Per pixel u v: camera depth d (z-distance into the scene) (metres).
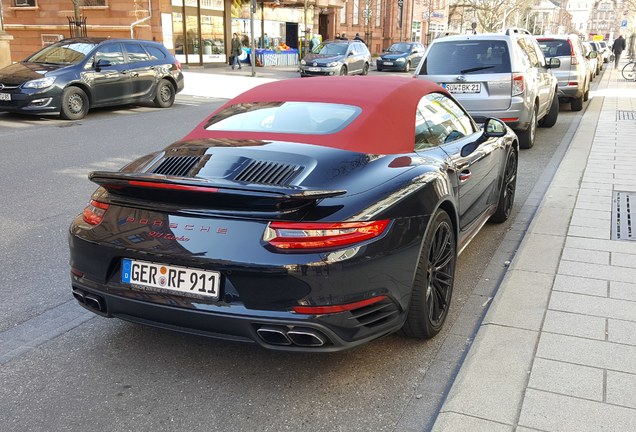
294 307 2.69
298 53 36.28
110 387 3.06
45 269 4.68
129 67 14.18
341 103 3.73
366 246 2.79
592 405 2.74
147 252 2.87
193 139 3.64
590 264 4.51
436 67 9.19
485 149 4.69
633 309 3.75
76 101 12.90
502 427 2.59
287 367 3.26
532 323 3.56
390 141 3.51
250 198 2.68
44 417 2.80
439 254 3.47
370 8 47.53
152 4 27.62
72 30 25.28
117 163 8.48
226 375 3.17
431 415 2.84
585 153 8.89
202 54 31.16
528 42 10.23
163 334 3.63
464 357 3.37
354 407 2.89
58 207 6.34
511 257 4.96
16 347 3.47
